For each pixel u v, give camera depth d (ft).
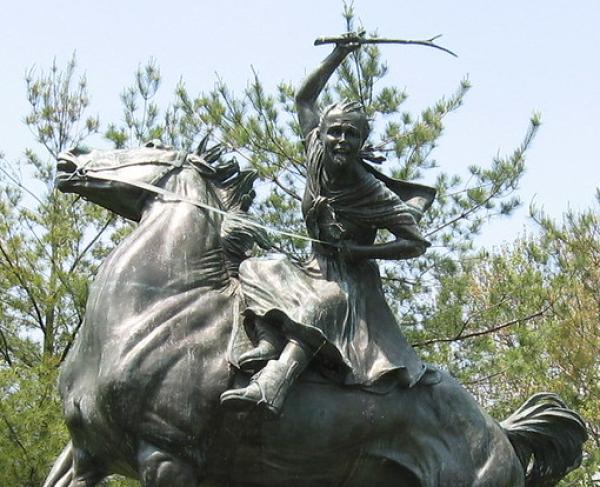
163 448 15.84
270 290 16.53
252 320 16.49
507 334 45.62
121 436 16.01
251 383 15.76
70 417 16.52
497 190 40.63
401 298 40.73
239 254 17.39
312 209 17.48
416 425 17.16
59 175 18.22
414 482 17.15
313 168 17.61
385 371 16.81
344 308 16.98
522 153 41.11
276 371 15.84
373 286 17.79
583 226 52.13
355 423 16.63
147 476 15.79
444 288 40.52
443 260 40.50
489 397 43.86
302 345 16.24
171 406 15.83
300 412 16.40
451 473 17.19
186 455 15.93
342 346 16.72
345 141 17.12
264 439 16.33
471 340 40.88
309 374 16.62
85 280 42.06
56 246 43.65
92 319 16.61
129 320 16.31
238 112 41.16
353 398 16.69
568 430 18.75
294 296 16.56
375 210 17.51
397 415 16.96
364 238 17.81
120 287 16.60
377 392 16.81
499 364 40.45
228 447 16.26
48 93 46.78
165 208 17.52
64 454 17.53
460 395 17.69
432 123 40.60
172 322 16.29
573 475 42.14
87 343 16.60
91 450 16.70
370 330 17.28
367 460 16.90
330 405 16.55
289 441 16.40
